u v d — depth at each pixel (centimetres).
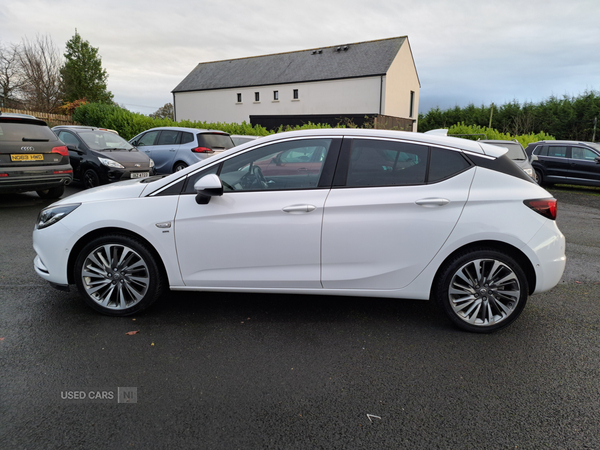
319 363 271
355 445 197
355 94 3353
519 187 300
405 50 3469
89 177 902
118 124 1853
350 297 390
